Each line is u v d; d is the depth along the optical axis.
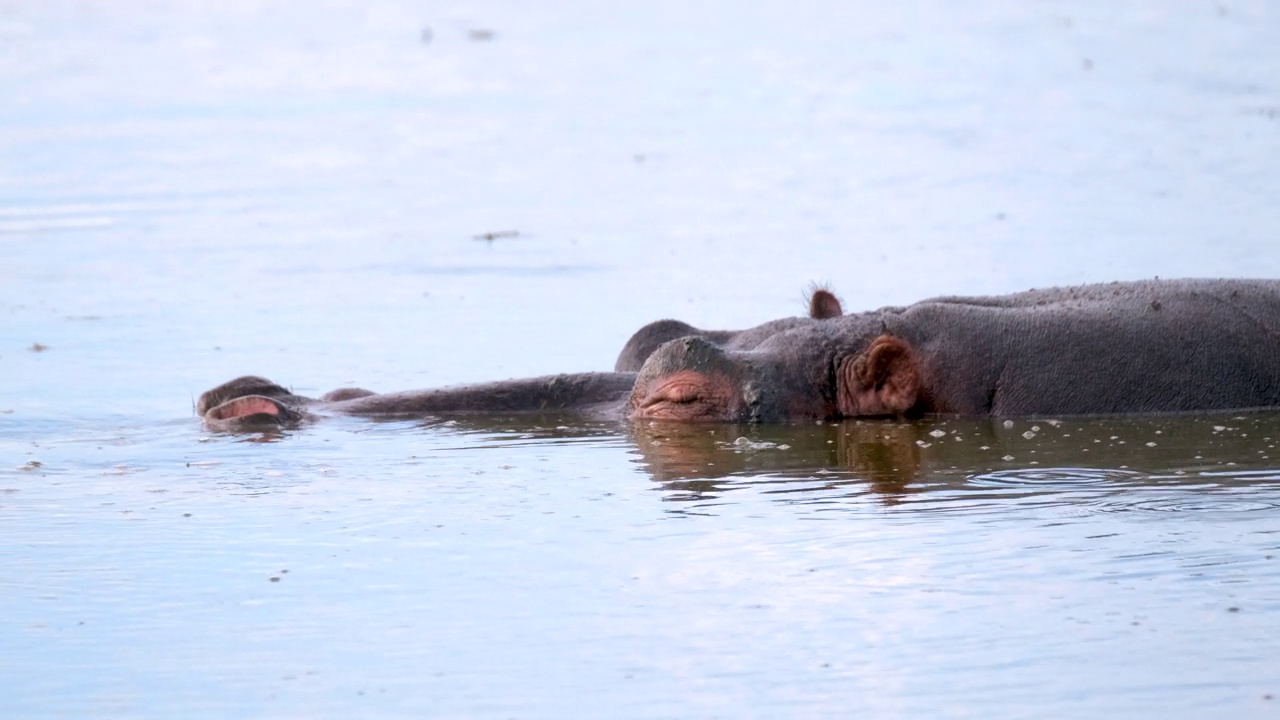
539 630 24.03
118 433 38.47
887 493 31.41
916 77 104.38
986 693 21.45
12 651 23.62
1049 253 57.28
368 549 28.16
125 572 27.08
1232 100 91.00
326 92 103.81
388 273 58.50
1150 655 22.48
